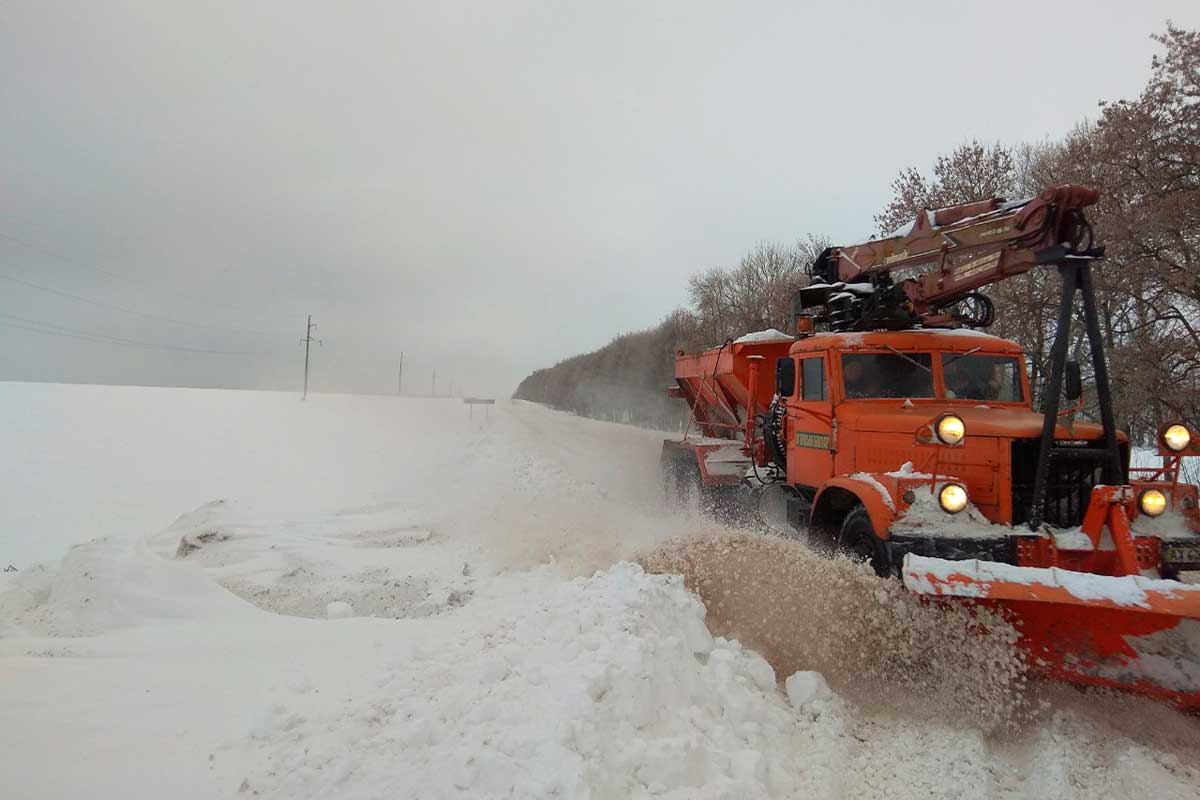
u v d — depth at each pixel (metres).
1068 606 3.97
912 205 17.25
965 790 3.47
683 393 13.16
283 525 10.13
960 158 17.06
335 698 3.77
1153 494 4.70
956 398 6.62
